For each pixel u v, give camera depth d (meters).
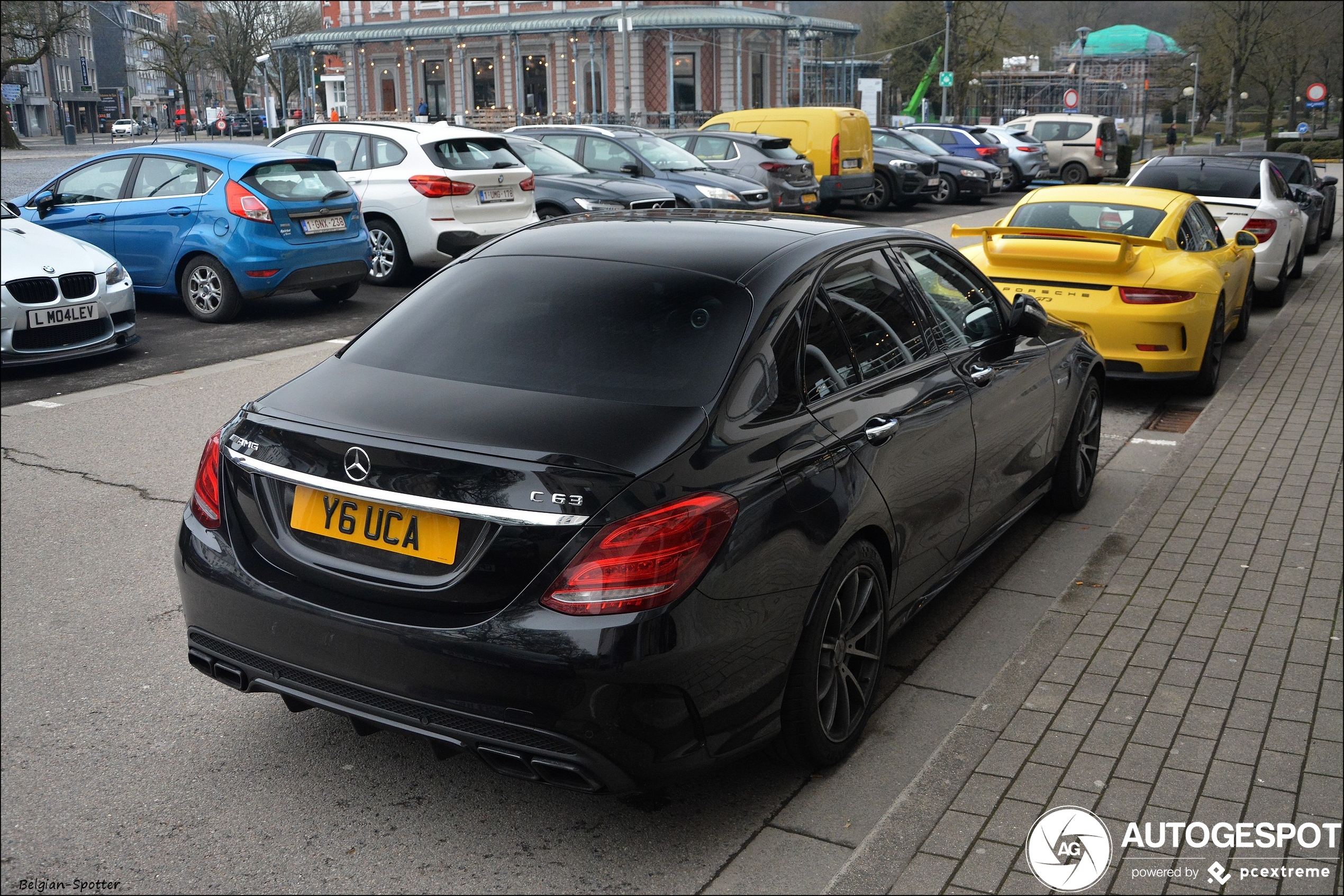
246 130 66.19
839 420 3.31
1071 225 8.47
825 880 2.85
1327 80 64.12
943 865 2.86
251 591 2.97
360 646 2.80
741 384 3.08
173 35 69.88
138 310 11.27
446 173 12.16
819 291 3.52
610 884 2.83
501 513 2.67
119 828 3.04
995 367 4.38
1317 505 5.77
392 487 2.79
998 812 3.09
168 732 3.55
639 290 3.41
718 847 2.98
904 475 3.57
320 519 2.93
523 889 2.80
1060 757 3.37
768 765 3.41
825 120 21.69
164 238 10.52
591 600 2.62
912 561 3.76
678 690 2.70
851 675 3.41
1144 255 7.87
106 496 5.79
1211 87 70.50
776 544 2.91
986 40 59.41
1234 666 3.98
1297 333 11.10
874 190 23.06
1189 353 7.71
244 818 3.09
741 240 3.69
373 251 12.57
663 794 3.23
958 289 4.48
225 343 9.67
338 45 53.91
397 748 3.47
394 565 2.81
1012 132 31.75
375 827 3.06
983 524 4.44
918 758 3.45
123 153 10.88
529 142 15.21
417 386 3.13
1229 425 7.48
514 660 2.64
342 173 12.55
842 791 3.26
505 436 2.82
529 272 3.62
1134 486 6.26
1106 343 7.74
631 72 48.34
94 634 4.23
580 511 2.65
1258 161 12.99
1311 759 3.37
